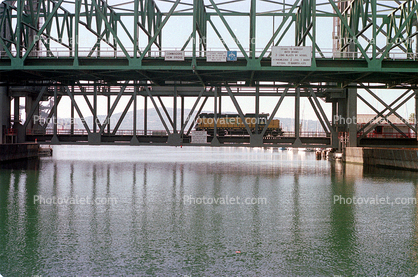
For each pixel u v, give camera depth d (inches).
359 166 2122.3
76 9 1332.4
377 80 1546.5
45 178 1423.5
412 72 1344.7
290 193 1110.4
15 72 1504.7
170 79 1553.9
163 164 2295.8
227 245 613.0
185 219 774.5
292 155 4047.7
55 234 662.5
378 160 2059.5
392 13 1483.8
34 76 1578.5
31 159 2397.9
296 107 2089.1
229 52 1314.0
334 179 1470.2
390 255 573.9
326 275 503.2
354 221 768.3
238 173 1711.4
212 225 729.0
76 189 1157.7
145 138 2103.8
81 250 584.4
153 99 2071.9
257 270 516.1
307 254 576.1
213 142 2034.9
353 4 1464.1
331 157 2773.1
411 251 590.9
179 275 498.3
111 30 1317.7
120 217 786.8
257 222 754.2
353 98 2165.4
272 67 1305.4
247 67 1306.6
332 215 821.2
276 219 780.6
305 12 1440.7
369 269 522.6
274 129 2539.4
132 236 654.5
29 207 880.3
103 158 2987.2
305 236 663.1
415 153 1722.4
